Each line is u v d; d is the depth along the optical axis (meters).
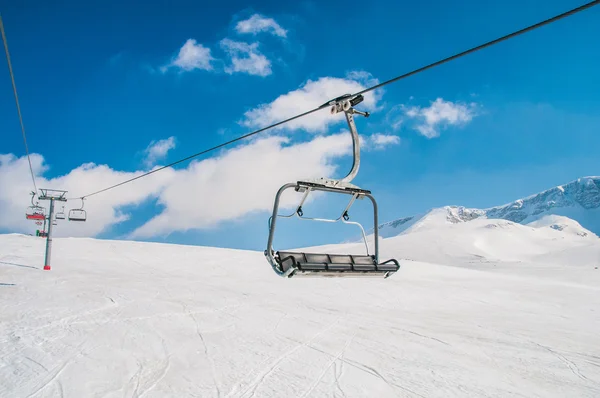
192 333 10.39
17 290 15.57
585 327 15.74
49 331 9.68
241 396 6.52
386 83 4.94
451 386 7.67
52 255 31.95
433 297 22.38
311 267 5.06
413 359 9.25
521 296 25.14
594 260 112.69
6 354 7.87
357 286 24.22
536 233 171.62
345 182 5.48
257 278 26.16
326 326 12.32
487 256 106.50
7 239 40.00
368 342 10.56
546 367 9.46
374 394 6.97
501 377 8.50
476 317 16.75
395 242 125.69
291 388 6.98
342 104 5.49
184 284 20.94
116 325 10.65
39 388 6.39
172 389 6.63
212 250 40.41
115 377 7.00
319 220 5.48
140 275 24.12
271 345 9.72
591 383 8.45
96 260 30.83
